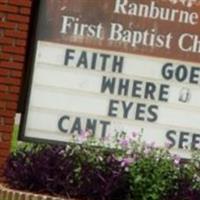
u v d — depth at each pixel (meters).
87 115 21.77
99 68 21.91
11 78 21.48
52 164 19.92
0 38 21.52
